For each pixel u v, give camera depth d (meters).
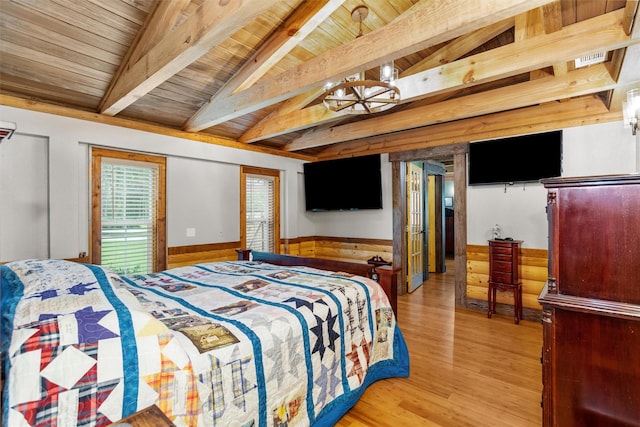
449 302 4.55
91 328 1.11
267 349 1.50
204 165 4.25
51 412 0.94
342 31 2.89
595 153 3.37
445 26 1.76
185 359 1.21
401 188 4.88
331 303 1.98
